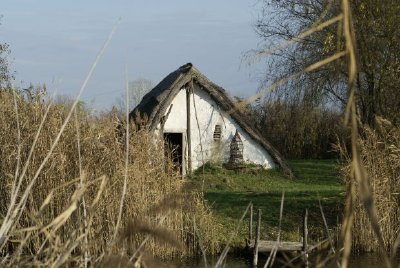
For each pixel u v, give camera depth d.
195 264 14.06
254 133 27.36
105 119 14.55
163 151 16.47
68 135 13.71
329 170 28.61
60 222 2.18
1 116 14.18
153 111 26.09
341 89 23.55
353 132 1.29
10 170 13.30
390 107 21.47
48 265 2.19
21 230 2.25
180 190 2.95
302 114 26.38
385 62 21.09
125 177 2.48
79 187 2.30
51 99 2.54
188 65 27.23
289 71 25.11
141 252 2.28
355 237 15.26
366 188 1.22
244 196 21.20
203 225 14.95
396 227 15.30
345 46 1.31
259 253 15.29
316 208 18.88
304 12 24.56
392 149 15.85
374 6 20.91
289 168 26.89
